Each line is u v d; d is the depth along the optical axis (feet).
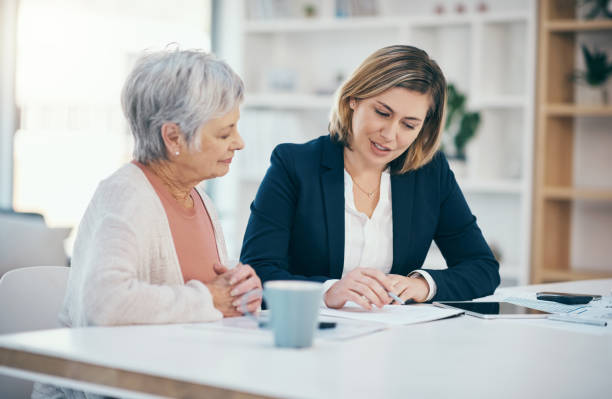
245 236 5.59
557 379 2.90
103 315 3.68
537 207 11.26
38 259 11.44
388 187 5.81
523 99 11.44
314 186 5.59
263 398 2.56
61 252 11.73
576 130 11.93
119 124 16.25
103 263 3.81
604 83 11.32
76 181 16.74
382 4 12.96
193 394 2.70
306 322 3.22
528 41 11.24
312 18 13.44
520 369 3.05
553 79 11.36
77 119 16.66
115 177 4.20
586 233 11.93
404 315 4.32
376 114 5.35
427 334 3.76
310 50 13.96
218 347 3.20
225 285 4.16
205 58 4.29
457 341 3.60
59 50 16.79
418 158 5.74
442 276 5.22
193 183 4.51
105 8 16.43
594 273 11.22
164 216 4.25
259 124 13.46
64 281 4.91
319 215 5.57
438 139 5.71
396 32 13.12
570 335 3.88
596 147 11.80
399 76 5.24
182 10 16.38
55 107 16.87
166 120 4.20
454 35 12.44
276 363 2.94
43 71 16.93
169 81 4.17
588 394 2.71
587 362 3.24
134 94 4.29
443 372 2.93
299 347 3.23
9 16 17.12
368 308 4.43
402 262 5.71
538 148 11.21
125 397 2.86
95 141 16.51
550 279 11.25
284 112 13.56
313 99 13.16
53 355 3.03
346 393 2.54
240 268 4.26
